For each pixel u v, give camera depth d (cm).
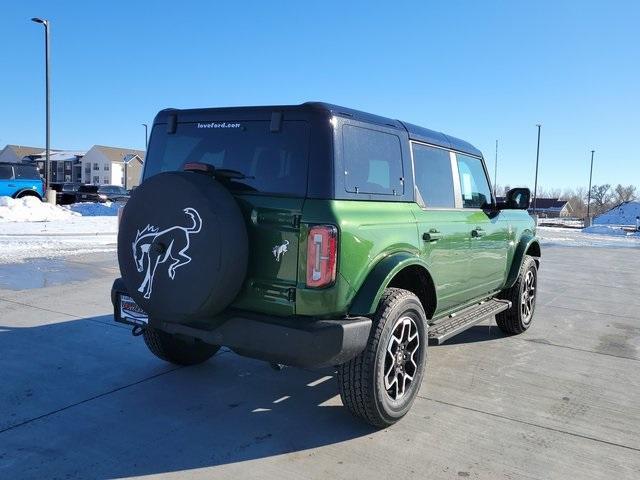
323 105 351
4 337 559
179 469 319
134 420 383
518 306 631
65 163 10062
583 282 1118
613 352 590
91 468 318
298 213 334
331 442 357
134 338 571
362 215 354
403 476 318
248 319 341
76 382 450
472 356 560
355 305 348
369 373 353
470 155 548
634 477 325
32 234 1458
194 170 370
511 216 612
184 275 338
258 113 373
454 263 473
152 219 350
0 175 2077
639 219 4378
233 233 333
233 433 367
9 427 366
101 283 847
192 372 482
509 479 318
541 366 532
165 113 429
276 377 475
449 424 390
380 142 391
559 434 380
